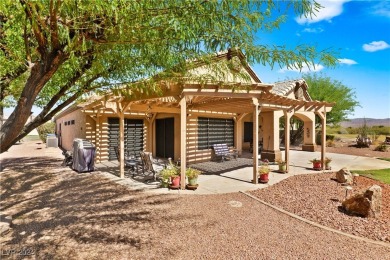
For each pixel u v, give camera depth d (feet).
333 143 74.95
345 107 75.51
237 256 12.30
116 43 8.81
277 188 25.08
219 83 13.60
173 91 23.85
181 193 23.43
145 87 11.62
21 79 20.36
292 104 32.94
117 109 29.96
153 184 26.96
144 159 30.25
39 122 11.30
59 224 16.15
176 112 38.52
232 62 11.05
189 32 8.01
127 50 10.10
